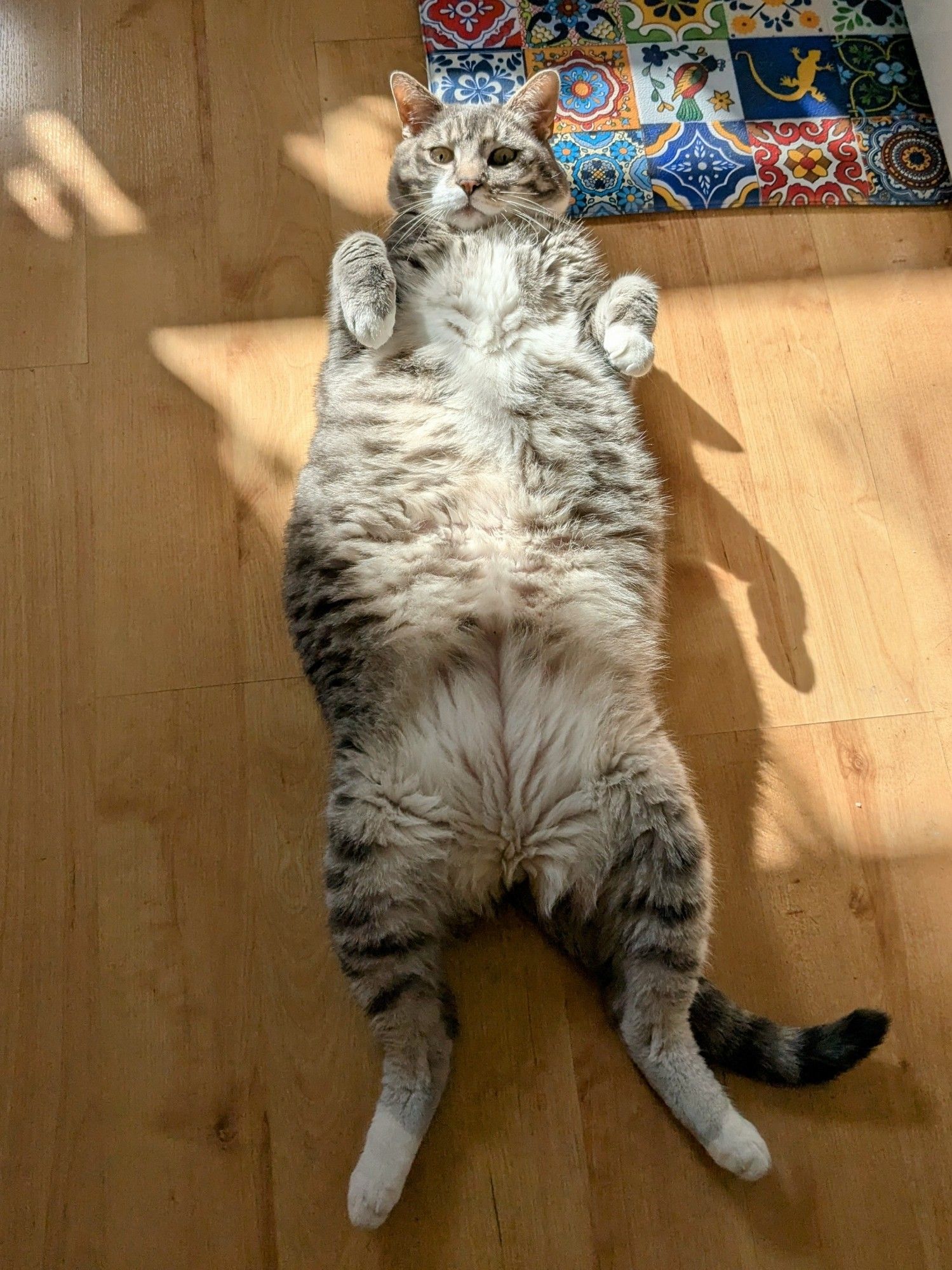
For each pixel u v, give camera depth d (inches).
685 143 37.8
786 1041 27.3
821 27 39.3
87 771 30.7
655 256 36.6
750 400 35.1
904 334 36.2
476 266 32.2
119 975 28.9
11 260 35.7
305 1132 27.7
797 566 33.4
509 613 29.2
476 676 28.6
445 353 31.1
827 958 29.6
